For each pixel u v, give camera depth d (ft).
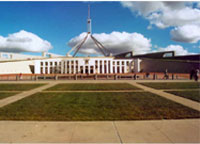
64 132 12.89
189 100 26.37
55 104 23.20
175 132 12.86
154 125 14.47
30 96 30.40
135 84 54.49
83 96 30.35
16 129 13.51
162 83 57.57
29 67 164.45
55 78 81.15
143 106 21.93
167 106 21.93
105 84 55.01
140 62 167.53
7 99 27.61
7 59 160.15
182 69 121.60
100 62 165.89
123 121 15.56
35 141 11.30
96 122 15.25
